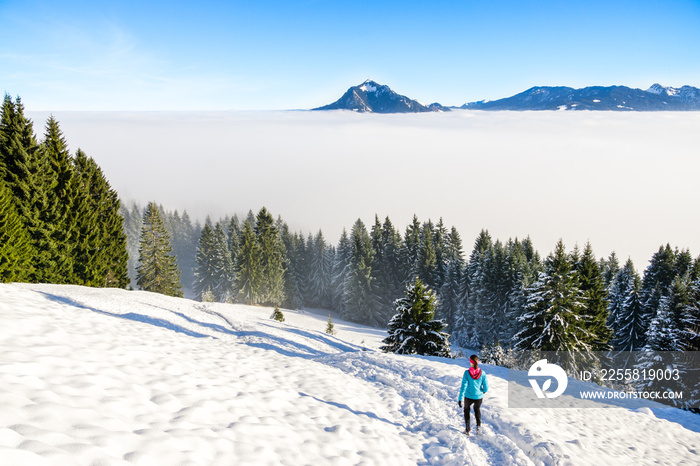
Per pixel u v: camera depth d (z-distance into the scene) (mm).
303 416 6613
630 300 43938
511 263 54188
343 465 5273
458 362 16797
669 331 27938
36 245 29422
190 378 6660
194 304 30000
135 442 3859
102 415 4164
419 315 23250
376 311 66312
